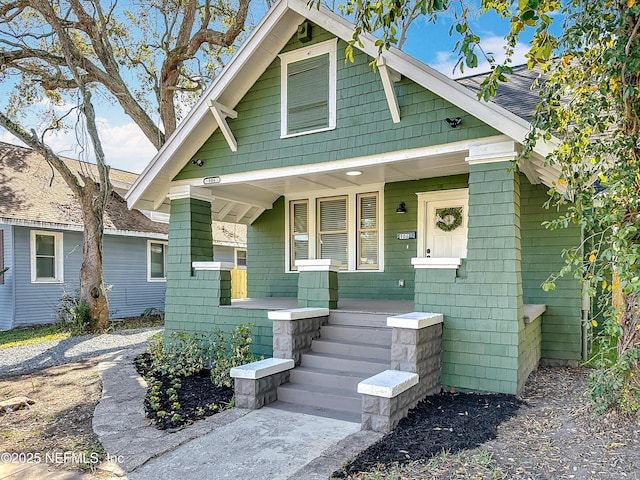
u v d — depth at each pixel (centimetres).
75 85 1148
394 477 308
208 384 589
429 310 539
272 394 506
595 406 384
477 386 505
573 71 378
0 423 472
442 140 539
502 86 799
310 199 892
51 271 1255
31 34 1105
